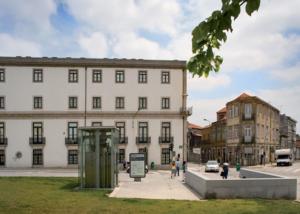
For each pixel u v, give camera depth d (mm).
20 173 41719
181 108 57219
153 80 57250
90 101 56219
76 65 56062
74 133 55906
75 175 36594
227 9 3922
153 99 57094
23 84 55312
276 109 86938
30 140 55000
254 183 18672
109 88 56562
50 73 55750
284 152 67750
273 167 62250
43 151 55250
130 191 21750
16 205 14023
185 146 57031
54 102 55719
